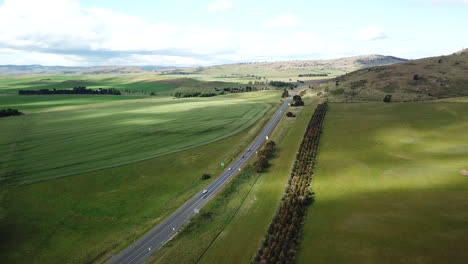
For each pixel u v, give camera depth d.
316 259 39.59
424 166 67.56
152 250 46.78
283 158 82.06
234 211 55.84
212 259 42.16
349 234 44.22
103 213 59.09
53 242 50.28
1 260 46.06
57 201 63.72
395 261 37.69
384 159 74.06
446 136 87.69
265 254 41.03
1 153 93.25
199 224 52.88
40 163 84.56
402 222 45.88
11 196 65.56
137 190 68.75
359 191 58.41
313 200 56.28
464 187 55.62
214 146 98.56
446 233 42.06
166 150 95.12
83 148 97.75
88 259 45.88
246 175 72.94
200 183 71.44
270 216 52.06
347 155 78.88
